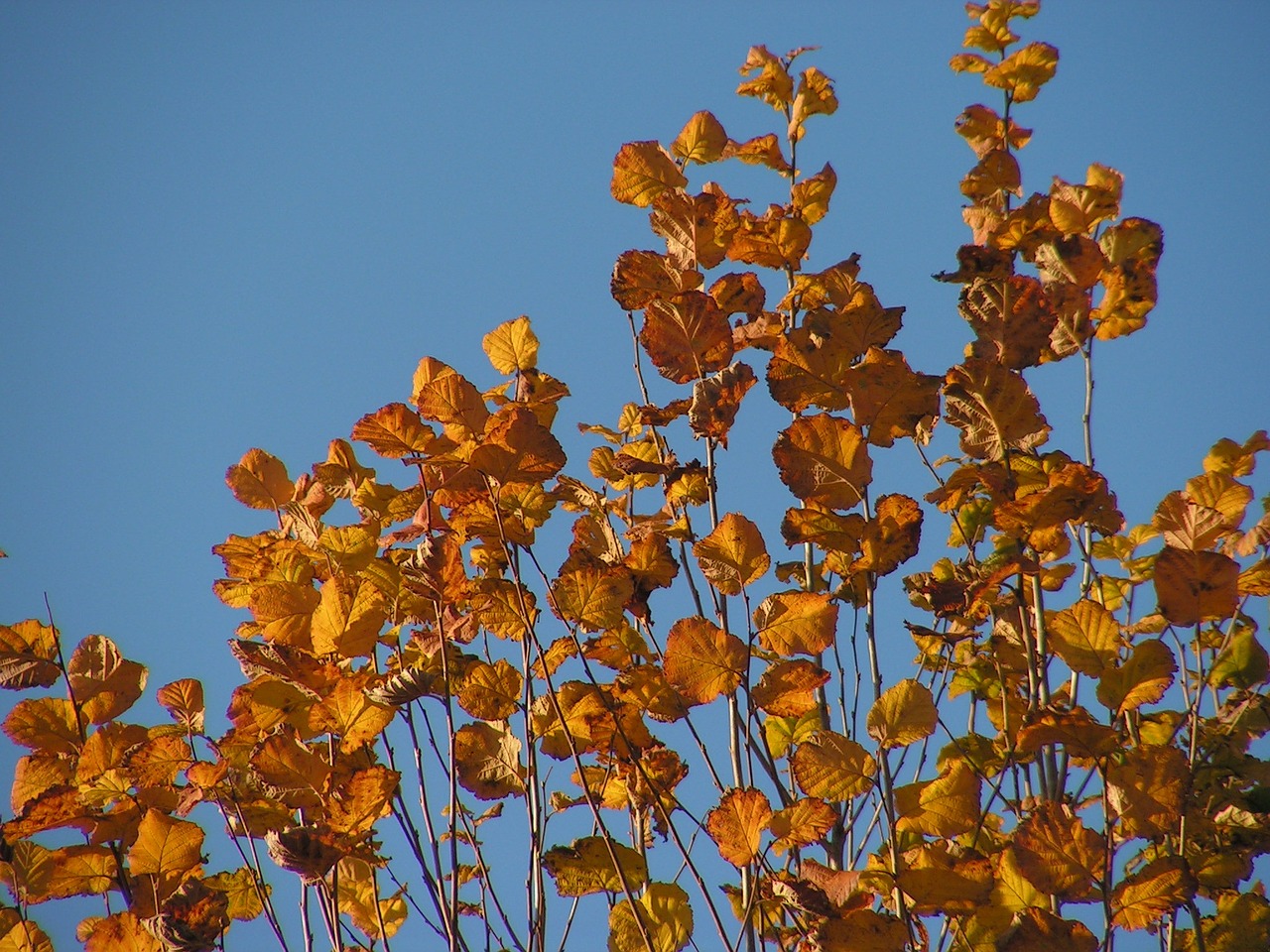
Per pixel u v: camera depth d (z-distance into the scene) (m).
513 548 8.55
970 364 8.55
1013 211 8.67
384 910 8.73
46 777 8.62
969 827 8.49
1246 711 8.66
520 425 8.49
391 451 8.52
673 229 8.65
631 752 8.51
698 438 8.58
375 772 8.48
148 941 8.55
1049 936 8.44
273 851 8.48
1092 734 8.47
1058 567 8.84
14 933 8.60
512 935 8.55
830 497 8.53
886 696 8.49
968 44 8.81
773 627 8.50
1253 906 8.62
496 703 8.60
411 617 8.62
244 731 8.57
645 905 8.56
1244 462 8.75
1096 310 8.65
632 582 8.59
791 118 8.80
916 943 8.51
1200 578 8.49
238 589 8.63
